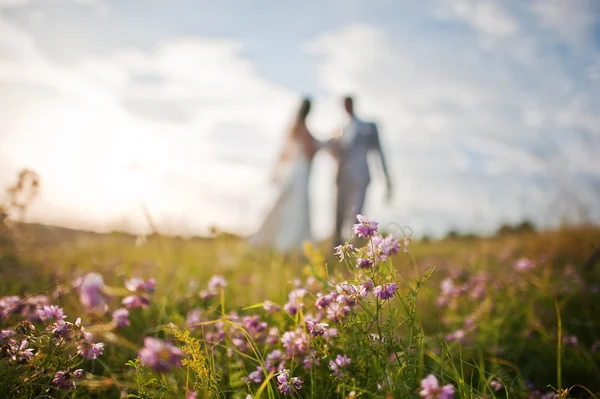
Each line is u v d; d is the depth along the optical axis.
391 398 1.59
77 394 2.07
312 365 1.96
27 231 3.58
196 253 5.99
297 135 8.98
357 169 8.08
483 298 3.95
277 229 8.71
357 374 1.86
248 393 2.00
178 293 3.56
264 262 6.60
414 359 1.79
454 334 3.06
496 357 2.88
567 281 4.28
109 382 2.07
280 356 2.08
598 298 3.93
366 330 1.97
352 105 8.45
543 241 6.80
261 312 2.98
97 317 2.59
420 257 7.29
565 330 3.28
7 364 1.74
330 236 8.09
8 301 2.38
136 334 2.80
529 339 3.11
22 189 3.06
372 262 1.88
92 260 5.54
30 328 1.94
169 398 1.86
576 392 2.56
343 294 1.93
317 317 2.26
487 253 6.85
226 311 3.19
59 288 2.67
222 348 2.35
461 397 1.89
